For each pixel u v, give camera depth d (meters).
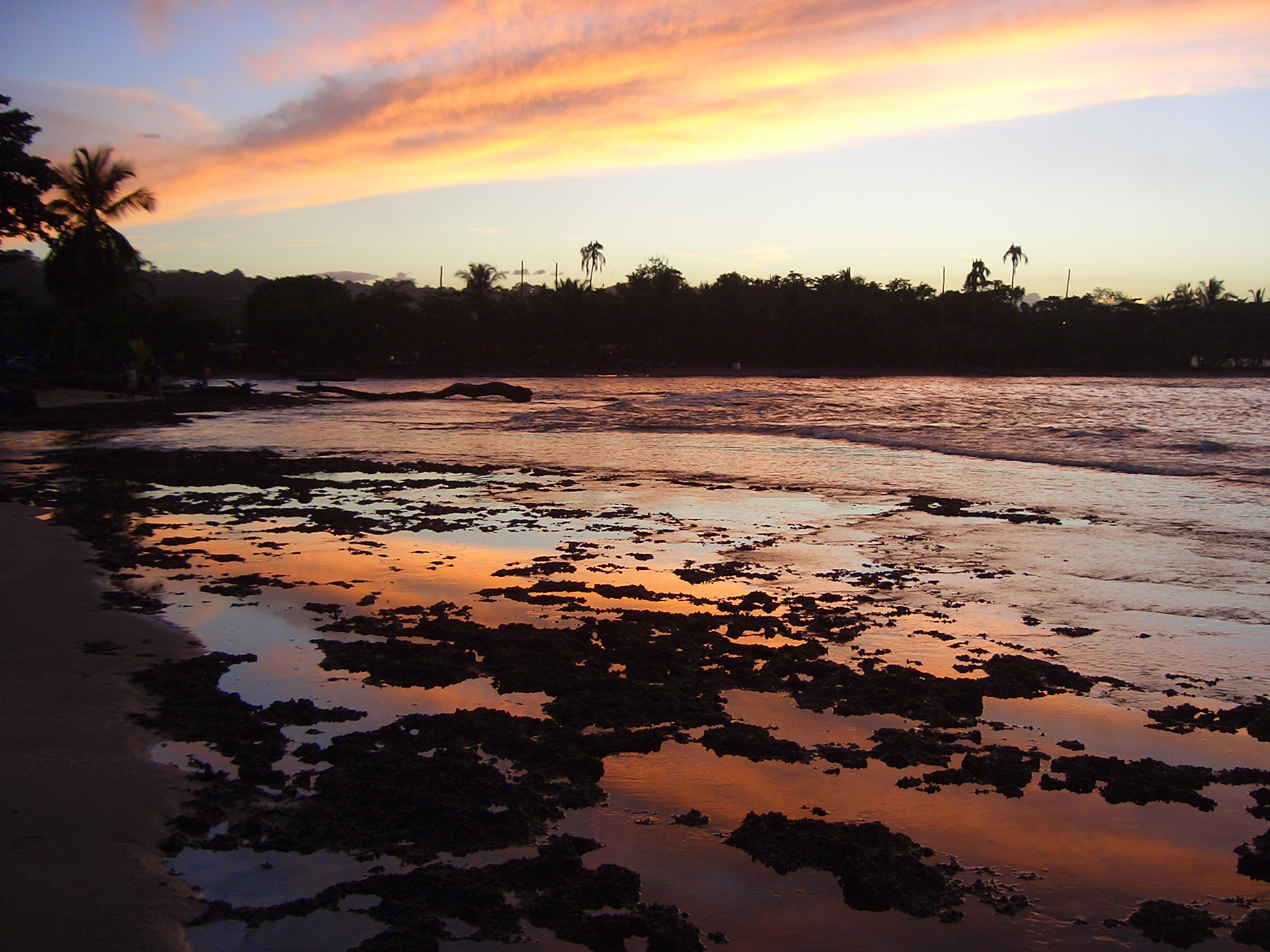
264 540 11.05
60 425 28.38
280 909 3.76
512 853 4.21
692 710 5.84
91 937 3.51
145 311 80.19
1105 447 21.30
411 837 4.34
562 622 7.74
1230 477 16.28
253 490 15.20
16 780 4.78
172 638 7.27
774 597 8.55
